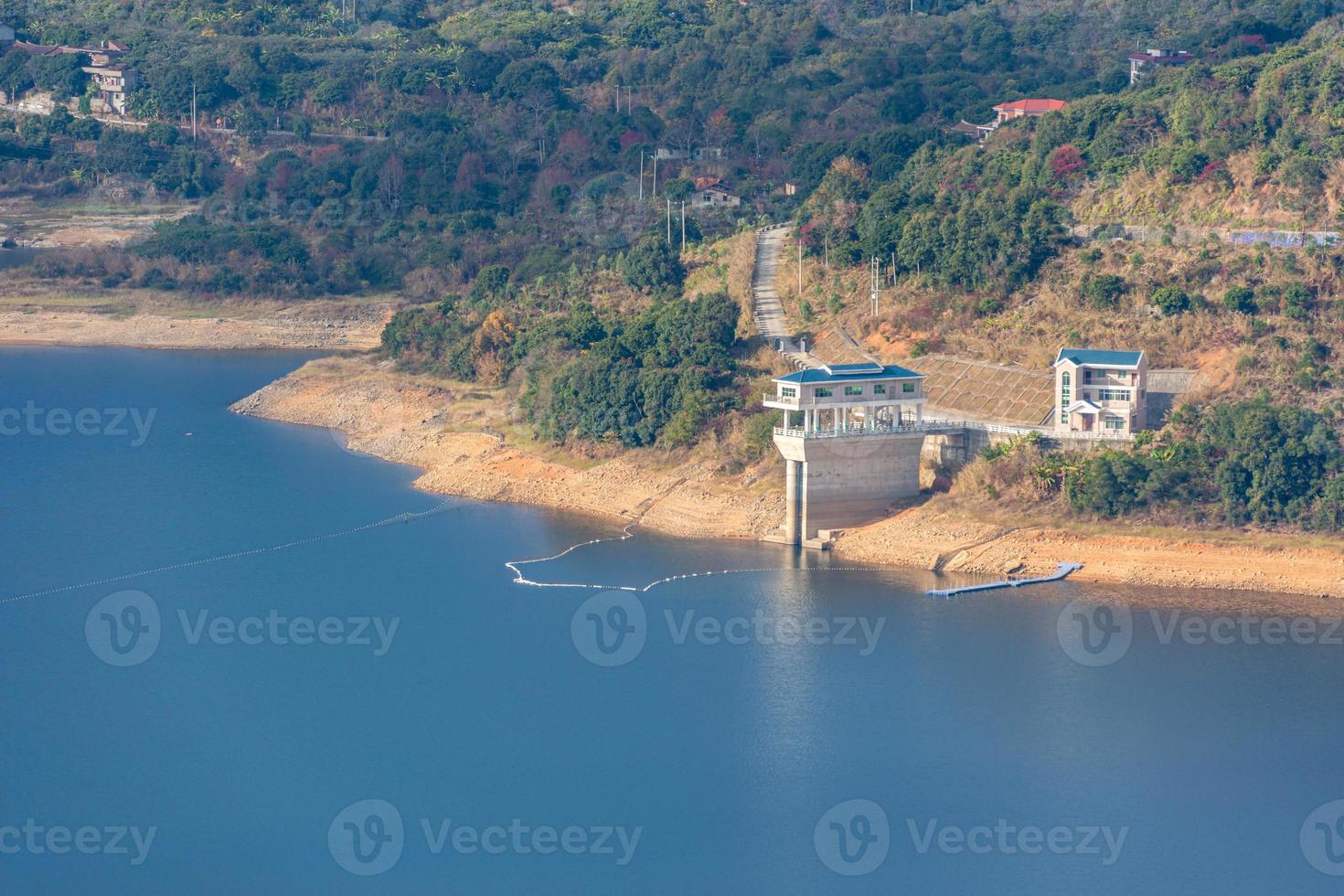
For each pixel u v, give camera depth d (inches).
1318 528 6692.9
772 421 7691.9
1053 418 7598.4
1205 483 6889.8
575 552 7121.1
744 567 6899.6
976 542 6899.6
